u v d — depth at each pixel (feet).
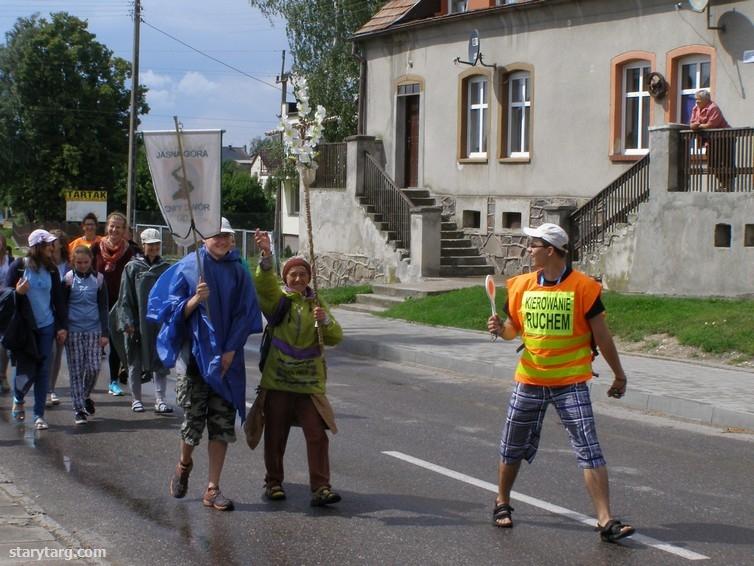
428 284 73.10
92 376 34.12
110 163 190.19
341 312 69.97
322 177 89.04
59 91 184.85
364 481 26.23
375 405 38.04
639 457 29.91
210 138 23.30
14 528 21.47
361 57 93.66
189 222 23.27
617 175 69.92
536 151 75.82
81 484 25.70
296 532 21.65
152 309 23.18
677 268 58.44
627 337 51.08
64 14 187.42
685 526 22.45
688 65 66.28
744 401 36.60
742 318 49.49
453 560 19.81
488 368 45.75
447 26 83.10
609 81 70.33
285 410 23.77
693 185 58.49
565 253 21.39
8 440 30.96
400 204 80.18
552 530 21.93
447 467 27.86
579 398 21.15
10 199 188.96
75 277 33.71
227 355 22.70
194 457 28.86
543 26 74.95
